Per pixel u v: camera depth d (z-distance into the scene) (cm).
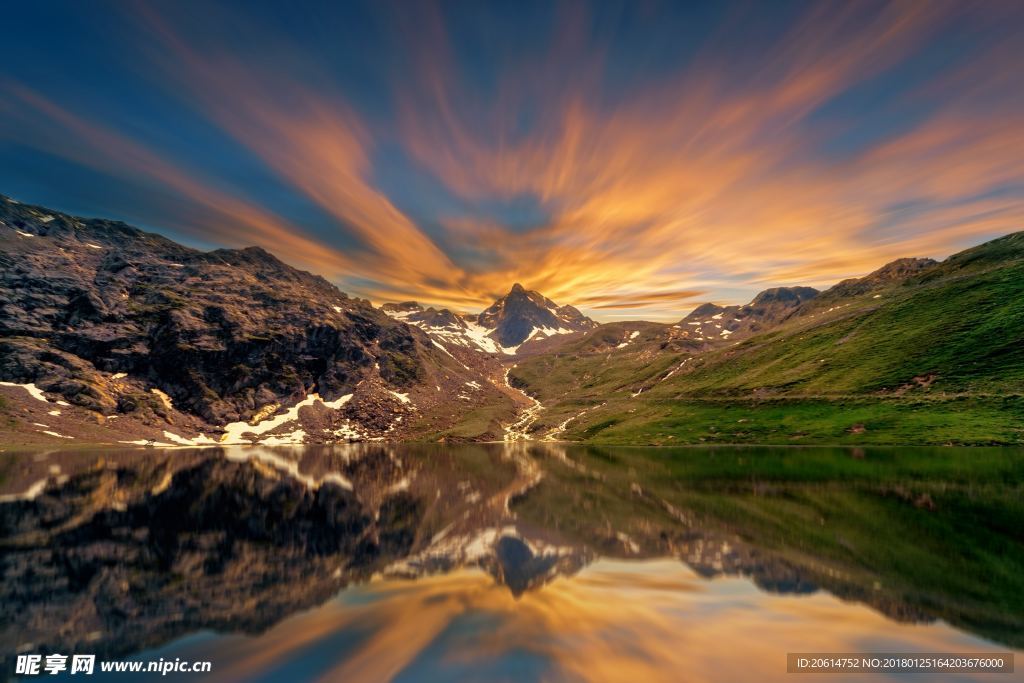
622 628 2339
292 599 2911
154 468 11925
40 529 4978
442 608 2692
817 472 9019
